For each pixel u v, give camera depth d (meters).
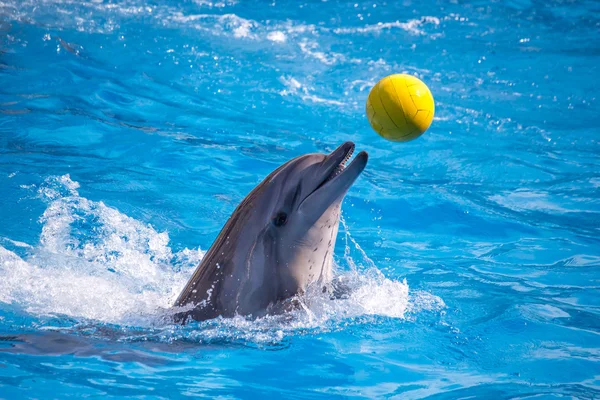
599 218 20.39
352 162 13.14
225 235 14.19
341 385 12.13
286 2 43.69
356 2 44.47
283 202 13.73
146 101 28.16
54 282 15.68
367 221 20.08
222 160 23.47
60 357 12.59
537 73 33.50
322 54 34.78
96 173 21.80
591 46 37.28
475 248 18.55
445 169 23.98
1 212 18.86
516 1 44.84
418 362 12.95
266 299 13.89
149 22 37.72
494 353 13.27
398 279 16.50
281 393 11.83
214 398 11.58
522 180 23.23
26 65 30.16
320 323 14.15
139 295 15.43
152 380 12.04
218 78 31.03
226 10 41.19
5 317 14.15
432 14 42.38
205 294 13.98
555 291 16.03
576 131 27.59
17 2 38.16
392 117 13.23
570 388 11.95
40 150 23.03
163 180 21.78
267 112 28.06
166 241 18.20
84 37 34.16
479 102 30.06
